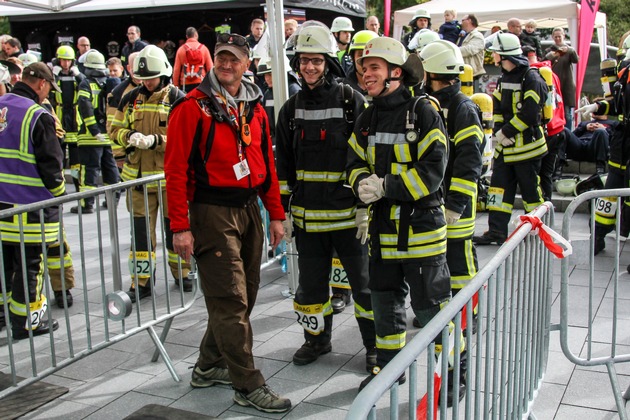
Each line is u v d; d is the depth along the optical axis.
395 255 3.53
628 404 3.75
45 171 4.65
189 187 3.61
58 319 5.22
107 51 15.20
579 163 9.00
